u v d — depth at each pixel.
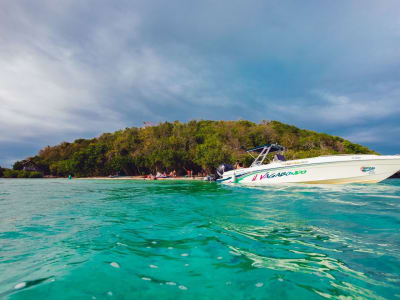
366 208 4.08
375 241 2.37
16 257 2.00
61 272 1.71
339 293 1.42
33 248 2.24
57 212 4.25
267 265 1.84
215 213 3.99
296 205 4.55
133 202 5.63
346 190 6.86
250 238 2.53
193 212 4.12
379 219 3.28
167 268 1.80
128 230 2.90
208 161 28.36
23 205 5.24
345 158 7.84
